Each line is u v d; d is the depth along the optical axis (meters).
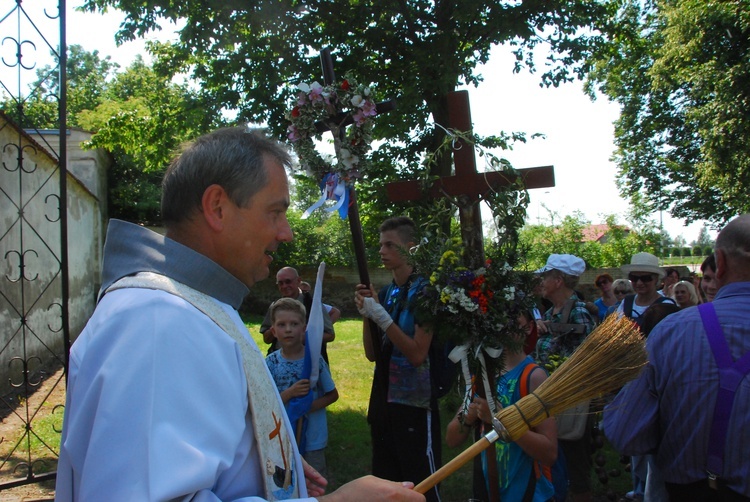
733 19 15.92
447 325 2.69
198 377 1.10
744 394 1.96
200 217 1.33
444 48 9.05
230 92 10.16
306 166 3.03
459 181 3.00
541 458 2.44
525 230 19.36
